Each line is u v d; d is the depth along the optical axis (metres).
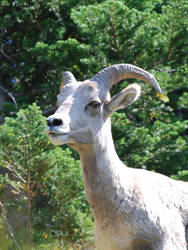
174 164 41.09
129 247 19.97
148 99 42.72
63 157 29.03
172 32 41.25
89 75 41.62
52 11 49.03
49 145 29.14
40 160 28.25
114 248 20.22
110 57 42.38
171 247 19.78
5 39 52.88
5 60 51.78
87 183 20.41
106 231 20.28
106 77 20.83
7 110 43.62
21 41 51.28
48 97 45.03
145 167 39.28
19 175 29.12
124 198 20.20
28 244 28.02
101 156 20.20
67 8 45.81
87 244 28.83
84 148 20.05
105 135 20.38
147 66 42.28
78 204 30.34
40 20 49.50
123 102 20.86
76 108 19.66
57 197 29.91
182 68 43.06
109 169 20.28
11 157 28.73
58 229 29.02
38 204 31.98
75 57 41.16
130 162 38.97
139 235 19.81
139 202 20.20
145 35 40.59
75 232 28.80
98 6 39.16
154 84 20.78
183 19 40.81
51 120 18.86
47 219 29.75
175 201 21.16
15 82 52.12
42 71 49.88
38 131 28.56
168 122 49.66
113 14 39.03
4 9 49.81
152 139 40.03
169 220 20.33
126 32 40.06
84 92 20.08
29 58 49.09
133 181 20.97
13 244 28.59
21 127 28.61
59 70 42.62
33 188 32.28
